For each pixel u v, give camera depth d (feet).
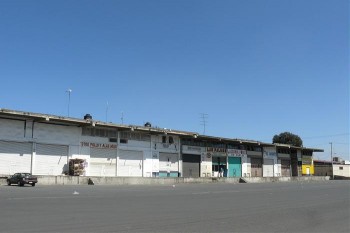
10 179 137.28
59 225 42.34
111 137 191.21
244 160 267.80
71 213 52.90
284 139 429.79
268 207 67.97
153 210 59.21
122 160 195.21
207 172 239.91
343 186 162.81
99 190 112.06
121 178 168.35
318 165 407.85
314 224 47.88
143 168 204.33
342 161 439.22
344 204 76.54
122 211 56.85
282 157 303.07
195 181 200.64
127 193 99.35
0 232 37.52
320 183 206.69
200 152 236.84
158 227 42.47
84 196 84.69
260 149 282.36
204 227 43.27
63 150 172.04
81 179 158.10
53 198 77.00
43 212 53.26
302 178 278.26
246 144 269.03
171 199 81.87
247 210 62.23
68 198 78.02
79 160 172.55
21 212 52.75
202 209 62.23
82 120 171.73
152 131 202.39
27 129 159.94
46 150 165.89
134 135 201.67
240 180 225.15
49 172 165.99
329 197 95.76
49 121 165.27
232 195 98.84
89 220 46.65
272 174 290.56
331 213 60.34
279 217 53.93
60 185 143.54
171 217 51.26
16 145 156.46
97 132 185.57
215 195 97.96
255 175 275.39
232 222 47.80
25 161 158.71
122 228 41.22
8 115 152.97
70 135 174.60
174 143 222.07
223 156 252.62
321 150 335.67
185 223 46.01
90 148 181.98
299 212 60.95
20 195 84.02
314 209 66.13
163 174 214.69
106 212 55.11
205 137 232.12
